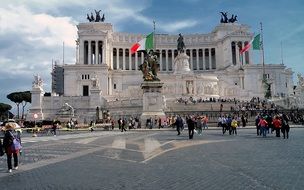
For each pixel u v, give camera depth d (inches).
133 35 5669.3
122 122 2097.7
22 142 1334.9
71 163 709.3
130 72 5036.9
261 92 4271.7
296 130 1772.9
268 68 4697.3
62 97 3403.1
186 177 526.0
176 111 2706.7
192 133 1337.4
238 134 1587.1
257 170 572.7
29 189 465.1
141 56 5639.8
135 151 909.2
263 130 1411.2
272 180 485.7
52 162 732.0
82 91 4576.8
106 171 597.6
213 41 5718.5
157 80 2251.5
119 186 470.6
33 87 3361.2
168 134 1658.5
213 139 1283.2
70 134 1886.1
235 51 5433.1
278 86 4658.0
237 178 507.5
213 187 451.8
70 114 3132.4
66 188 466.6
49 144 1206.3
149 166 643.5
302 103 3255.4
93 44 5280.5
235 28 5649.6
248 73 4667.8
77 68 4672.7
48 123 2554.1
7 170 645.9
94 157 800.9
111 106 3245.6
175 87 3885.3
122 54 5649.6
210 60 5698.8
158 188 453.1
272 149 887.1
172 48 5679.1
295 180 481.1
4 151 646.5
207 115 2610.7
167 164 663.8
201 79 3914.9
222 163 658.8
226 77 4845.0
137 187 461.7
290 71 5002.5
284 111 2748.5
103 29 5487.2
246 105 2994.6
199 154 809.5
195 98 3654.0
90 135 1712.6
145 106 2235.5
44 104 3393.2
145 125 2198.6
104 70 4687.5
